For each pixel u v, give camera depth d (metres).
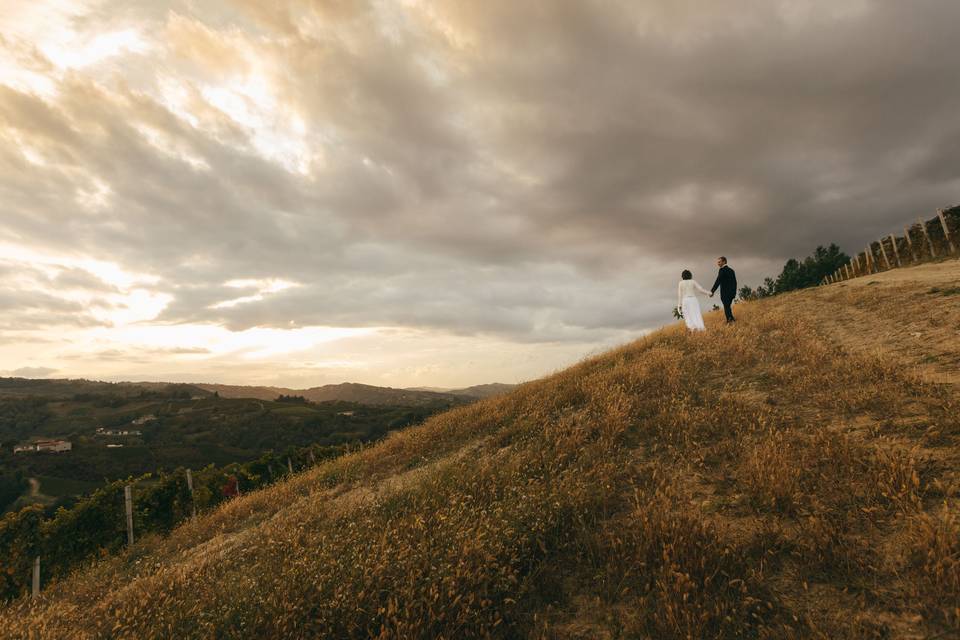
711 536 3.69
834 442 4.61
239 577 5.13
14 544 11.18
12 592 10.77
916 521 3.26
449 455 8.96
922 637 2.53
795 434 5.22
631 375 9.62
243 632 3.84
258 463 18.09
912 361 6.88
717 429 6.04
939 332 7.95
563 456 6.32
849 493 3.89
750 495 4.23
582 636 3.18
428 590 3.67
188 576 5.74
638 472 5.40
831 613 2.84
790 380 7.40
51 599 7.61
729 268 15.16
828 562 3.22
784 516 3.88
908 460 4.01
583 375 12.15
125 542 12.79
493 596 3.71
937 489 3.63
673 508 4.40
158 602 5.02
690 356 11.02
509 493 5.39
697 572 3.38
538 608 3.55
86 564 11.18
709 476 4.90
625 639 3.05
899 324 9.41
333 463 13.28
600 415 7.62
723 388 7.95
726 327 13.66
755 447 5.09
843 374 6.98
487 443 8.78
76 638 4.80
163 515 14.00
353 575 4.14
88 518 12.40
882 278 19.33
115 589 6.96
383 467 10.09
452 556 4.09
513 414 10.49
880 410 5.40
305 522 7.00
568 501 4.72
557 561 4.04
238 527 9.48
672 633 2.96
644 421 7.06
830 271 46.00
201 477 16.02
